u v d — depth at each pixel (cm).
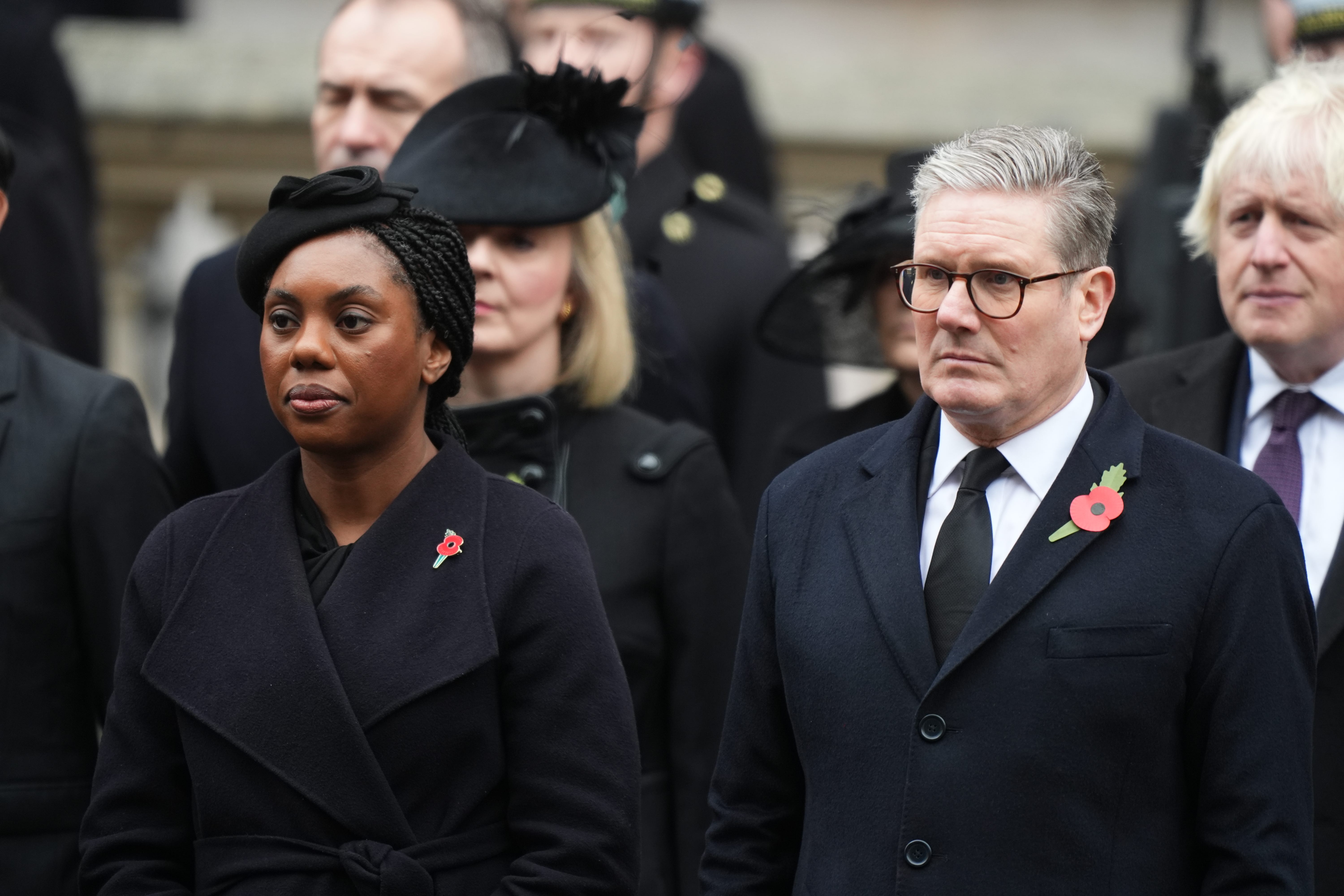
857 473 1169
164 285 3638
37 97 2462
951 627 1092
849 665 1102
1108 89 4125
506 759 1129
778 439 1825
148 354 3662
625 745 1141
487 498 1156
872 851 1077
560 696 1122
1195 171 2009
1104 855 1045
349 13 1781
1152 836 1059
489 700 1112
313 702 1083
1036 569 1075
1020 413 1105
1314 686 1104
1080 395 1133
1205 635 1065
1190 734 1075
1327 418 1405
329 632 1103
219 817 1100
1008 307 1078
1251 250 1391
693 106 2647
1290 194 1370
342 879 1077
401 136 1761
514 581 1127
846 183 3831
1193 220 1484
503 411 1474
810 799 1123
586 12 1923
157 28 4188
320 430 1102
